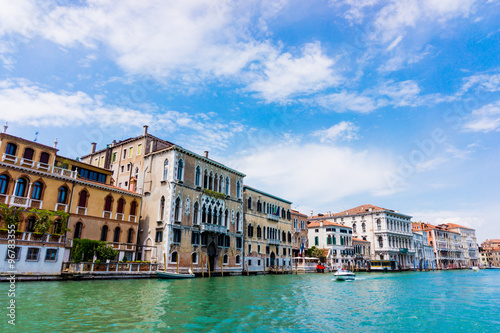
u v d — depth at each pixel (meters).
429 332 14.79
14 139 26.45
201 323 14.07
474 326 16.17
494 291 32.66
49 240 25.53
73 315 14.09
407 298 25.80
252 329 13.61
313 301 22.08
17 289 19.86
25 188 26.58
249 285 30.55
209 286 27.84
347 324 15.41
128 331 12.25
